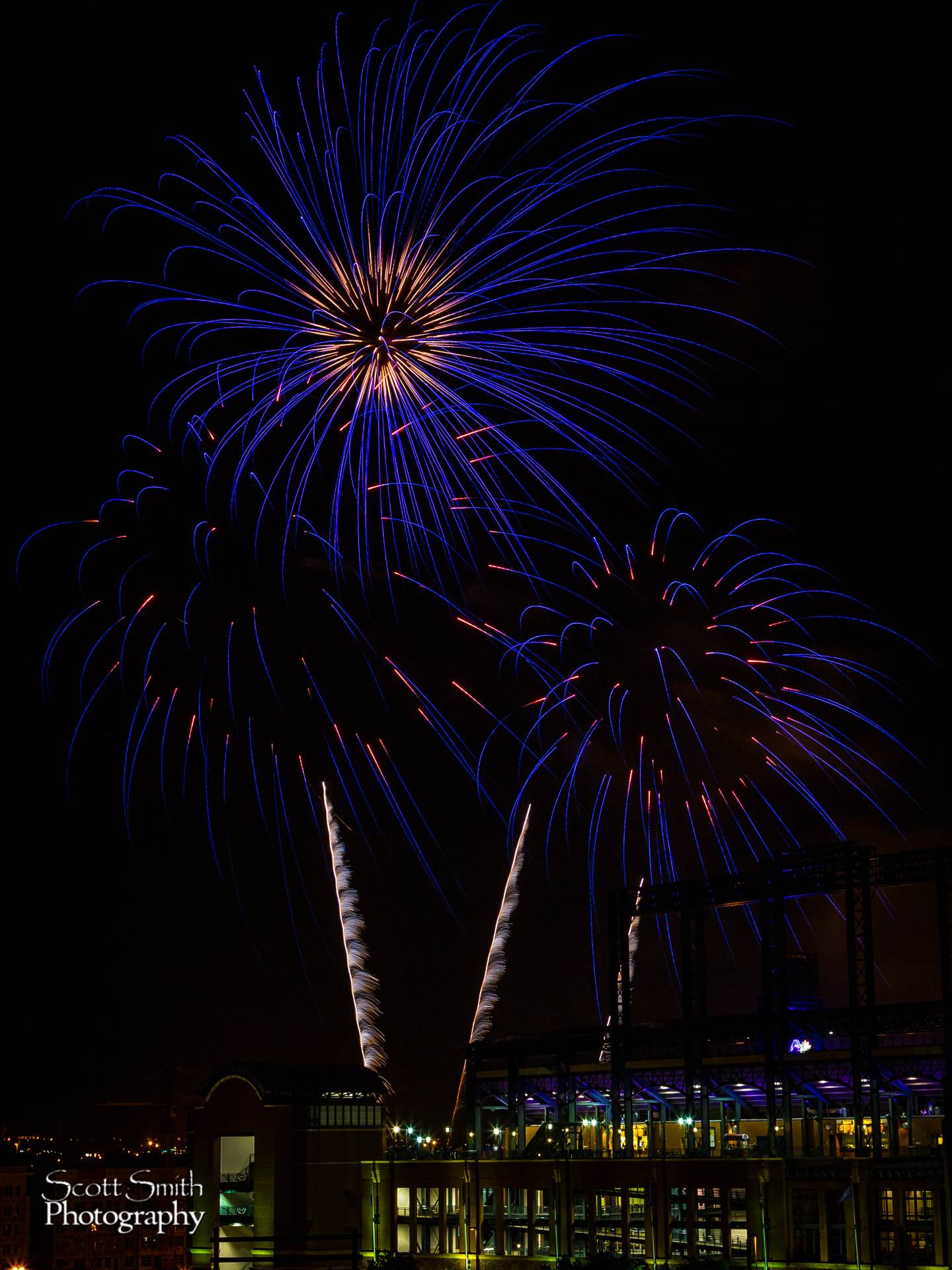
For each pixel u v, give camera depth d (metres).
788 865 120.81
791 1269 111.44
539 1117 150.88
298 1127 152.25
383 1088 157.88
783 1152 116.56
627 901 132.62
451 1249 142.12
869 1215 108.12
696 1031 126.38
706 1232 119.25
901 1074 112.19
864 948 115.38
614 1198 128.75
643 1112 136.62
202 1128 159.00
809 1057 117.31
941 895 111.75
